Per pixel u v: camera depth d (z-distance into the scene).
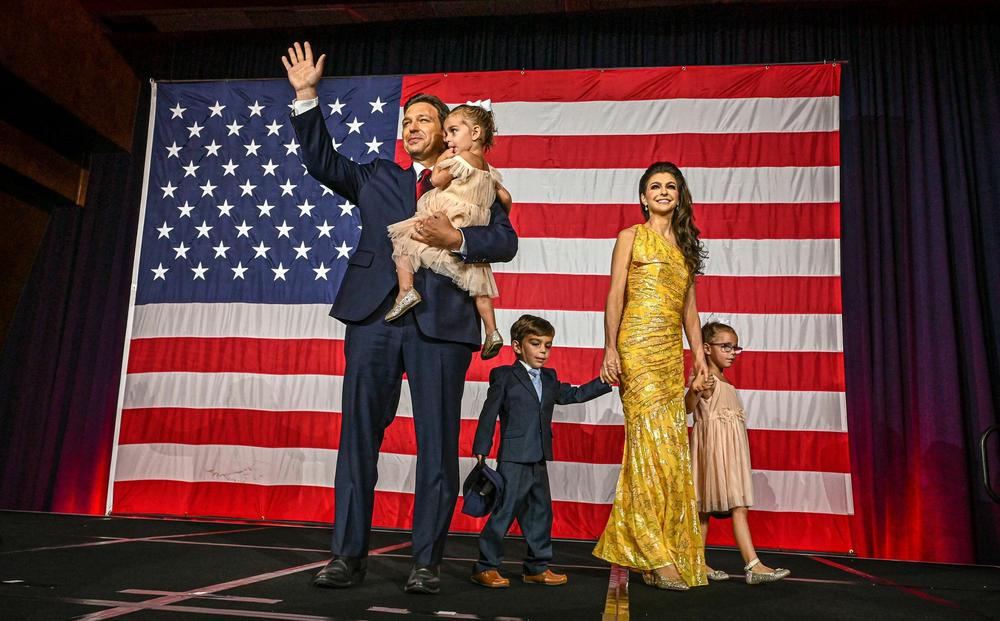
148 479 5.01
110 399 5.67
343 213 5.31
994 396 4.88
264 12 5.96
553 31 5.94
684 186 3.07
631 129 5.12
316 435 4.99
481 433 2.88
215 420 5.07
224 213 5.38
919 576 3.47
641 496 2.71
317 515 4.88
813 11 5.68
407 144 2.61
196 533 3.94
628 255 2.94
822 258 4.82
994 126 5.24
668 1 5.71
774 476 4.58
